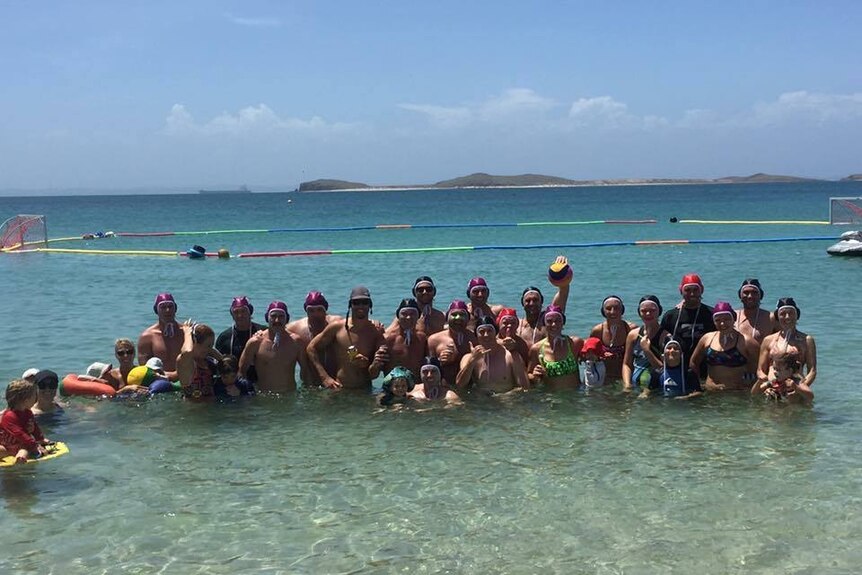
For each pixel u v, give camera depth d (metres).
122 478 4.57
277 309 6.36
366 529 3.90
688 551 3.64
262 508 4.15
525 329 6.73
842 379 6.52
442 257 18.33
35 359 7.75
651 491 4.30
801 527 3.86
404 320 6.40
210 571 3.52
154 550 3.71
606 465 4.70
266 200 112.12
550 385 6.36
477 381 6.30
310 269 15.84
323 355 6.56
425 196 128.62
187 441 5.22
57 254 20.02
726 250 18.84
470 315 6.76
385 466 4.73
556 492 4.31
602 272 14.62
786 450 4.89
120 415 5.78
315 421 5.64
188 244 23.92
